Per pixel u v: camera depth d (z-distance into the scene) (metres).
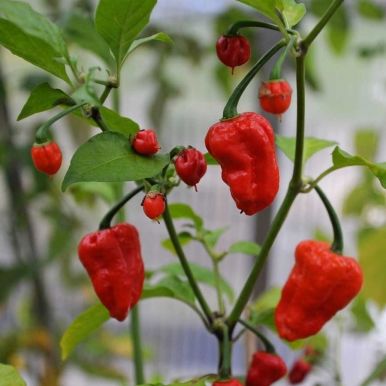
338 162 0.58
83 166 0.53
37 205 1.12
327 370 0.79
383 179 0.58
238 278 1.44
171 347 1.53
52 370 1.10
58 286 1.34
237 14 1.03
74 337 0.65
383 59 1.21
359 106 1.32
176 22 1.10
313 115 1.34
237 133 0.55
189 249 1.41
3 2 0.55
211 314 0.62
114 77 0.58
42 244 1.26
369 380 0.72
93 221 1.27
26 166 1.01
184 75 1.33
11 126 1.03
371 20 1.10
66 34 0.72
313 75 1.03
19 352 1.13
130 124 0.58
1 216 1.08
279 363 0.62
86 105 0.57
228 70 1.09
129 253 0.59
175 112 1.37
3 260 1.28
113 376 1.12
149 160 0.54
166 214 0.59
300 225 1.42
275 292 0.79
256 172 0.55
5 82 1.05
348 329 1.00
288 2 0.57
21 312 1.19
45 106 0.57
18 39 0.56
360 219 1.17
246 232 1.40
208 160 0.61
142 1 0.55
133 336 0.70
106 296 0.58
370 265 0.88
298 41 0.56
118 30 0.56
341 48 1.11
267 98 0.57
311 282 0.60
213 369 1.53
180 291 0.64
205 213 1.41
